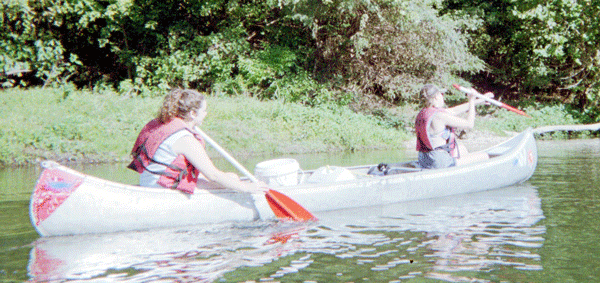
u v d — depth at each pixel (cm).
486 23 1496
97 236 328
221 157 884
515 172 512
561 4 1319
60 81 1296
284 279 243
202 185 379
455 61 1266
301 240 314
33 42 1282
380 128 1171
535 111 1394
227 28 1322
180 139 345
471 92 482
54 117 949
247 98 1234
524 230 328
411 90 1279
